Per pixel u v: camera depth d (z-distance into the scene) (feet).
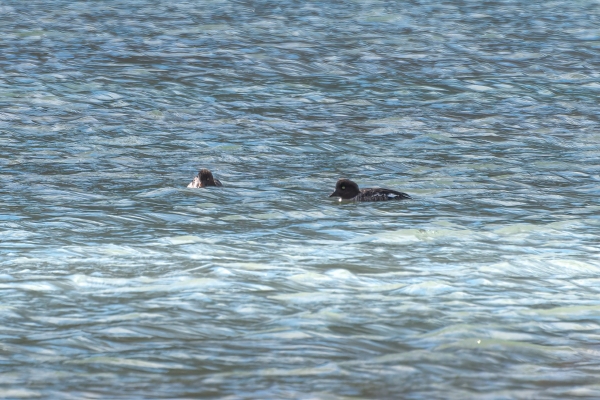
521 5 642.63
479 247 192.65
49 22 556.51
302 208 230.07
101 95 387.96
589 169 282.97
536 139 326.44
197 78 424.46
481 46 506.48
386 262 180.04
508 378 122.72
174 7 617.62
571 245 195.00
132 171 274.98
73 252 184.03
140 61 456.45
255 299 155.53
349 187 241.55
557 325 145.18
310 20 574.97
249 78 426.92
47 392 115.85
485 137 328.90
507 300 157.48
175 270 171.94
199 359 127.75
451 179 268.21
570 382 121.60
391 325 143.33
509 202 239.50
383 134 333.21
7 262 175.94
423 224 213.25
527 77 435.94
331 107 377.09
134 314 146.92
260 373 122.83
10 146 304.71
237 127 341.62
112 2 634.02
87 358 127.85
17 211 222.48
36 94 385.09
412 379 121.49
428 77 434.30
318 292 160.04
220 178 268.00
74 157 292.20
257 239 197.77
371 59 471.21
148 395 115.24
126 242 193.26
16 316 145.07
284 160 294.87
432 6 631.97
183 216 220.23
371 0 650.84
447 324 144.05
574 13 614.34
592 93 406.62
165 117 354.95
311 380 120.57
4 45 487.20
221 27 547.08
